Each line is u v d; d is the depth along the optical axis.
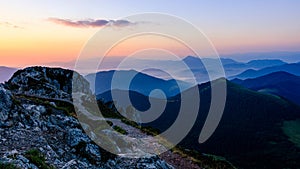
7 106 22.77
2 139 19.03
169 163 26.14
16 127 21.58
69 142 21.92
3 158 15.52
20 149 18.12
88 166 19.69
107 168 20.77
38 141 20.20
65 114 27.84
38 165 15.97
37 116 24.16
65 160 19.48
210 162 30.94
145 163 22.75
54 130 23.50
